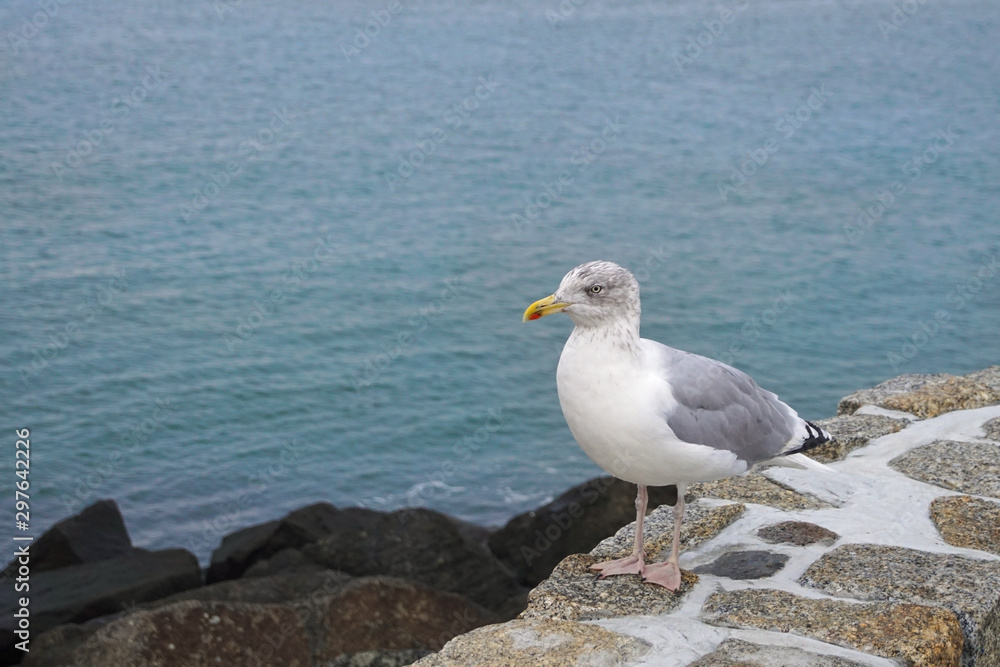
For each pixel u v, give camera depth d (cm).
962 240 4534
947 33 13800
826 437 507
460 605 1043
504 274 4159
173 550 1546
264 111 7938
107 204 5028
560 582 479
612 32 14088
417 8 17200
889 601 440
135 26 12788
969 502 542
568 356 456
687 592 468
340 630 984
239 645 948
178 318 3566
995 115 7706
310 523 1576
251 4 16775
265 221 4950
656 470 456
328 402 2941
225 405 2897
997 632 443
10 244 4266
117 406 2852
